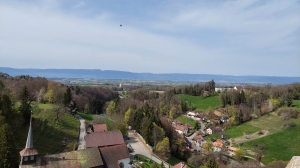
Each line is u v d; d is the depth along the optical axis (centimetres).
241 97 19250
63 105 11669
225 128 15688
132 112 12800
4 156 5491
